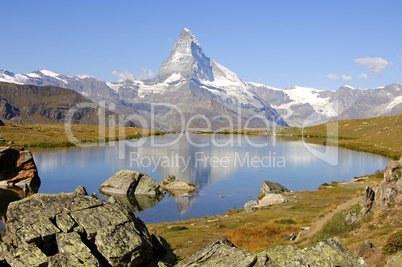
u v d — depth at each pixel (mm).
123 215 21703
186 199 72438
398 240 21906
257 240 35062
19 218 19297
